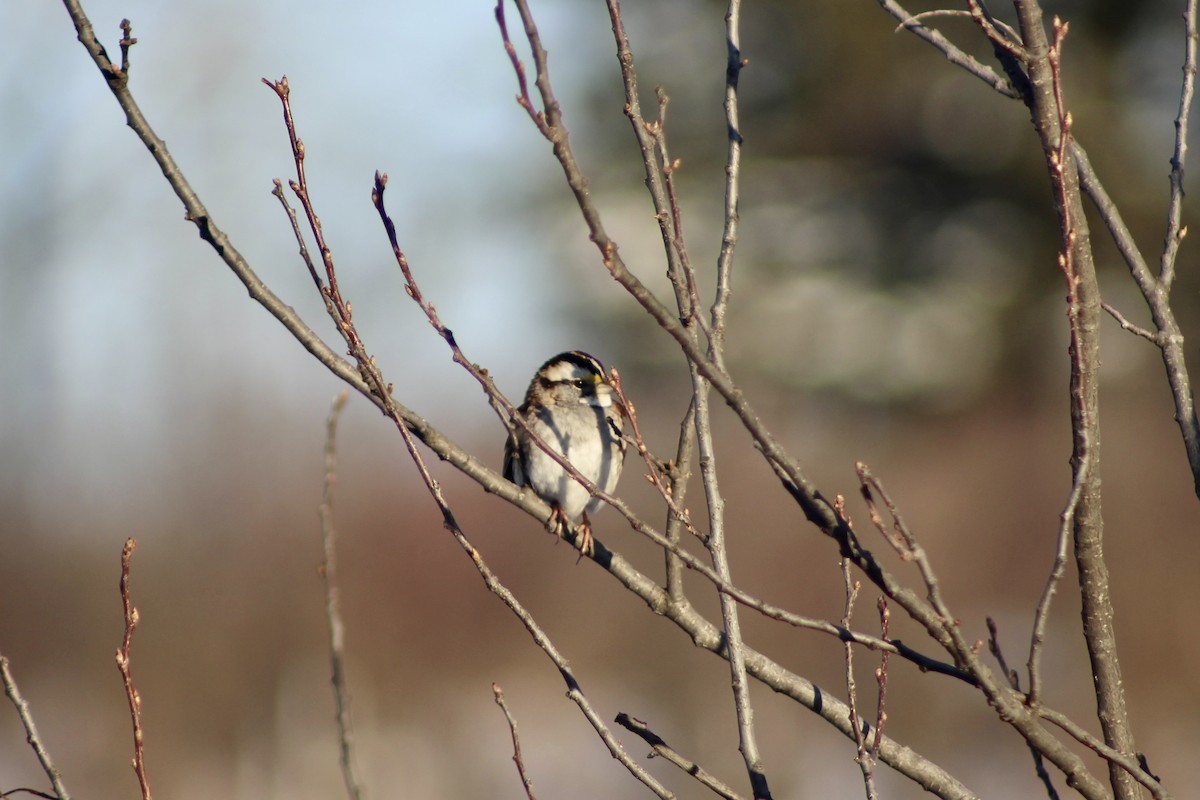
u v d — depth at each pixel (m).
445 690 16.25
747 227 31.77
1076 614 16.44
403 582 17.67
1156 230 27.59
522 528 18.69
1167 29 29.08
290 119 4.32
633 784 12.91
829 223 31.94
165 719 14.93
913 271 31.20
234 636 16.09
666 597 4.93
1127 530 16.72
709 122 31.94
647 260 31.33
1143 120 29.61
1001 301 30.38
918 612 3.85
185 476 19.58
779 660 15.29
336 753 13.63
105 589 17.08
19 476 19.23
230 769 13.65
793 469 3.91
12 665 16.34
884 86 30.48
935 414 29.88
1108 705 4.38
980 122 30.34
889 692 14.34
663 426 28.78
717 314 4.89
